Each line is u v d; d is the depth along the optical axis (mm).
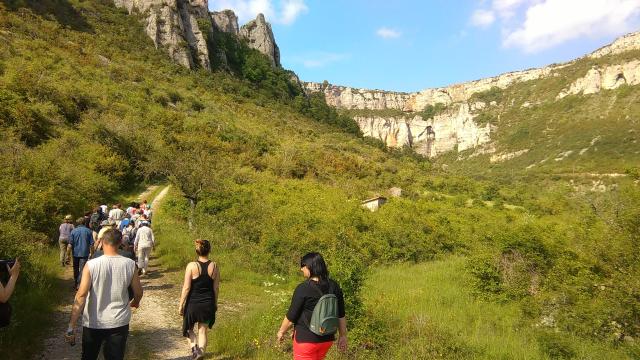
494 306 11242
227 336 6863
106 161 28625
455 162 189500
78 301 4184
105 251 4445
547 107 179625
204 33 123812
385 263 18969
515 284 11672
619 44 181000
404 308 9977
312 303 4262
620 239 9547
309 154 58000
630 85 153250
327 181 49469
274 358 6281
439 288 12891
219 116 66750
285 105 119000
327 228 20484
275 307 7773
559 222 13062
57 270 10734
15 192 13648
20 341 5855
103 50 75250
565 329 8961
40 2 83875
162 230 18406
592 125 141500
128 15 104562
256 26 171875
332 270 7848
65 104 35375
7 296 4094
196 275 5836
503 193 64125
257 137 59531
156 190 31375
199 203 21781
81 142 30281
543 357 7652
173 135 43000
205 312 5789
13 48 47531
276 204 26188
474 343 7699
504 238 12469
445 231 23281
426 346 7027
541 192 65125
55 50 56812
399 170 74625
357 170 59250
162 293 10133
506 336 8805
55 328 6910
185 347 6711
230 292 11570
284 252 17078
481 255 12758
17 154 17547
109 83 54219
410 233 21938
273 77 137375
